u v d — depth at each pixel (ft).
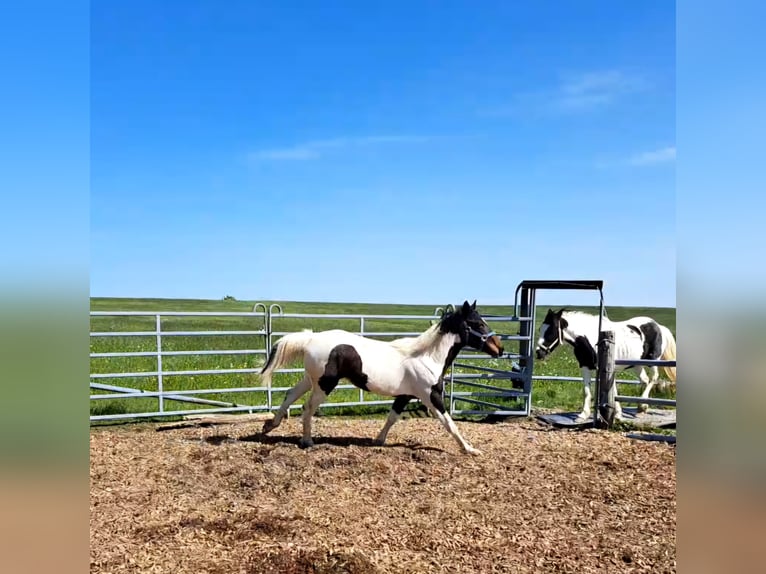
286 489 17.58
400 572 12.28
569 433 26.66
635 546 13.94
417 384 22.02
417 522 15.19
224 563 12.36
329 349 21.50
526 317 31.22
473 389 39.60
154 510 15.58
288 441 23.40
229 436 24.20
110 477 18.42
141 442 23.15
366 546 13.48
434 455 21.76
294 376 38.01
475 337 22.07
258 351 28.94
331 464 20.01
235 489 17.51
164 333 27.14
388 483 18.42
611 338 27.76
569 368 50.98
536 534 14.61
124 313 26.32
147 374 27.04
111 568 12.01
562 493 17.92
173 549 13.05
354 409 31.68
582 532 14.80
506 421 30.01
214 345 54.75
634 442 24.77
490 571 12.48
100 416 25.96
